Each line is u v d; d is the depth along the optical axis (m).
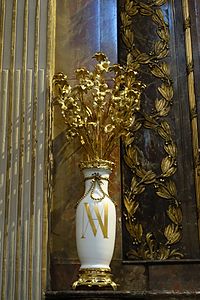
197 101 3.55
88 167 2.99
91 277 2.83
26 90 3.22
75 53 3.56
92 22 3.65
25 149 3.11
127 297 2.76
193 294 2.84
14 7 3.39
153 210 3.38
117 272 3.18
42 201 3.03
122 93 3.12
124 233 3.34
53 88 3.33
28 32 3.35
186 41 3.70
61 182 3.30
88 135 3.06
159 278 3.19
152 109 3.59
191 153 3.48
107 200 2.94
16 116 3.17
